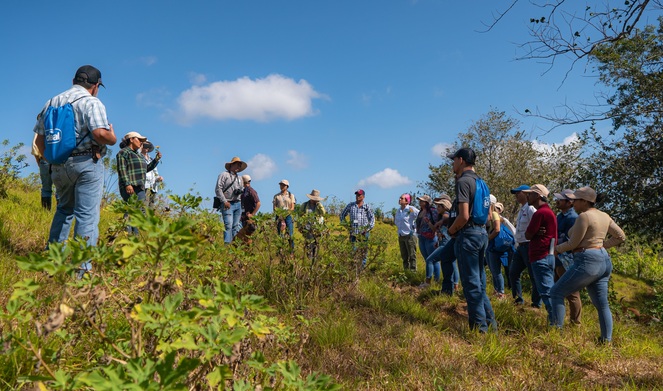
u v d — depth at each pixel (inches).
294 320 165.0
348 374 133.0
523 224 258.2
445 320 211.3
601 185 509.4
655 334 252.7
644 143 490.0
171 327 64.9
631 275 599.8
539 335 193.0
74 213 163.3
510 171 888.9
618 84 484.7
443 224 283.1
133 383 46.6
